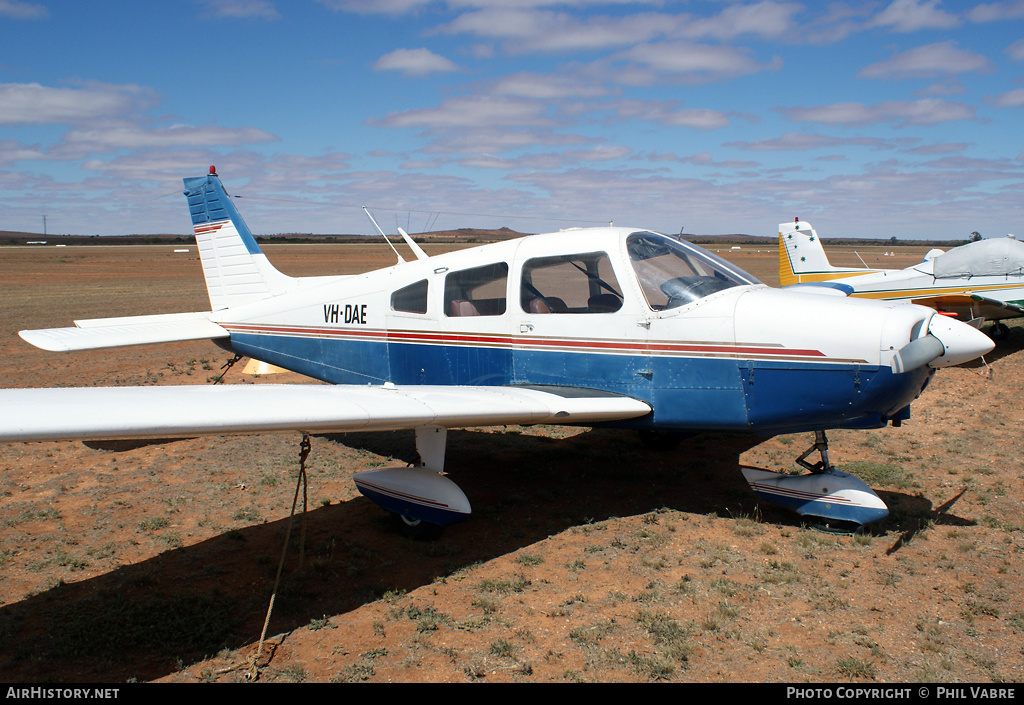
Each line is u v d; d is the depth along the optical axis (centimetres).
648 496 503
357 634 318
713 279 470
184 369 1004
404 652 303
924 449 596
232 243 722
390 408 368
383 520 457
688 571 377
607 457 599
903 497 482
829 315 410
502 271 521
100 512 469
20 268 4597
